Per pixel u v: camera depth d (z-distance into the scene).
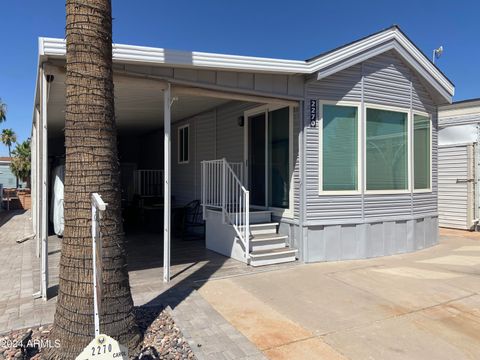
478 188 10.24
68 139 3.08
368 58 6.68
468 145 10.29
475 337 3.51
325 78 6.47
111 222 3.14
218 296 4.61
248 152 7.71
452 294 4.73
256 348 3.24
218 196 7.45
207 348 3.21
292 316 3.99
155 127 11.45
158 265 6.12
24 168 30.52
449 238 9.15
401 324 3.80
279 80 6.06
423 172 7.97
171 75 5.15
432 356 3.14
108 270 3.09
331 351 3.21
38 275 5.55
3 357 2.92
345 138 6.68
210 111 8.96
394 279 5.40
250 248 6.30
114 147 3.23
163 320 3.80
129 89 5.96
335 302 4.43
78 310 2.99
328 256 6.49
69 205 3.06
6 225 11.95
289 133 6.64
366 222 6.79
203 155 9.26
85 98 3.05
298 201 6.41
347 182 6.68
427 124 8.07
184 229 8.88
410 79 7.57
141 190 12.33
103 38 3.15
